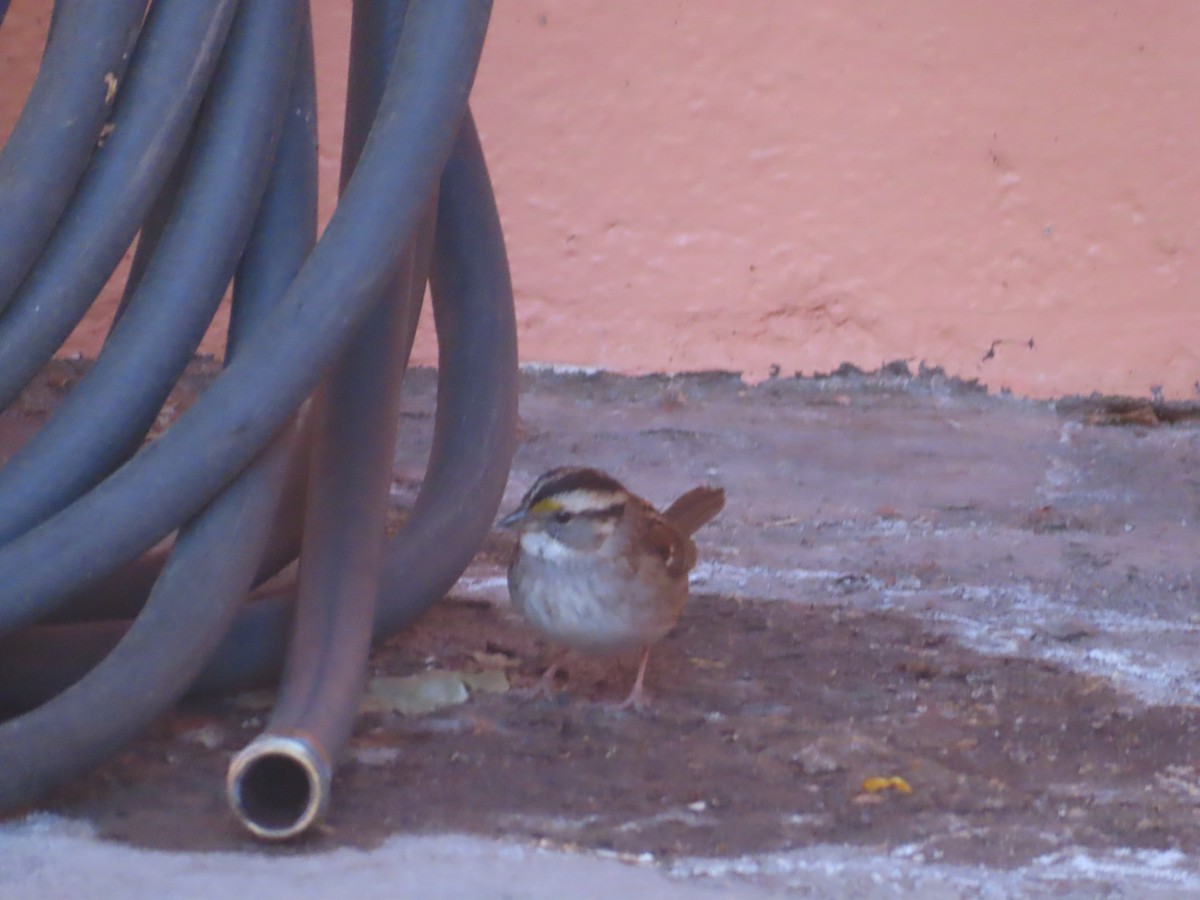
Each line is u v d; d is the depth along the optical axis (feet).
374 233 21.17
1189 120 46.24
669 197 47.29
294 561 30.68
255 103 22.12
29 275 21.68
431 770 23.67
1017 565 36.37
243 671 25.20
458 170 28.02
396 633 27.76
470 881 19.48
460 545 27.78
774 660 29.71
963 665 29.71
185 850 20.25
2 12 25.63
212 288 21.99
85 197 21.77
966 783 24.00
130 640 20.75
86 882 19.02
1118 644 31.42
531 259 47.52
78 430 21.62
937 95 46.50
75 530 20.45
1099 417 46.98
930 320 47.67
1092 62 46.14
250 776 20.17
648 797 23.03
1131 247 46.98
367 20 25.89
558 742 25.18
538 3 46.19
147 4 22.27
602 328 47.83
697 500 32.22
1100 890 20.27
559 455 42.45
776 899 19.53
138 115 21.74
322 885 19.13
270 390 20.88
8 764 20.01
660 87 46.70
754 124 46.85
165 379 21.98
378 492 24.97
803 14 46.19
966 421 46.24
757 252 47.47
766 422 45.42
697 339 47.91
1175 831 22.38
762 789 23.52
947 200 47.06
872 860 21.03
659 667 29.09
